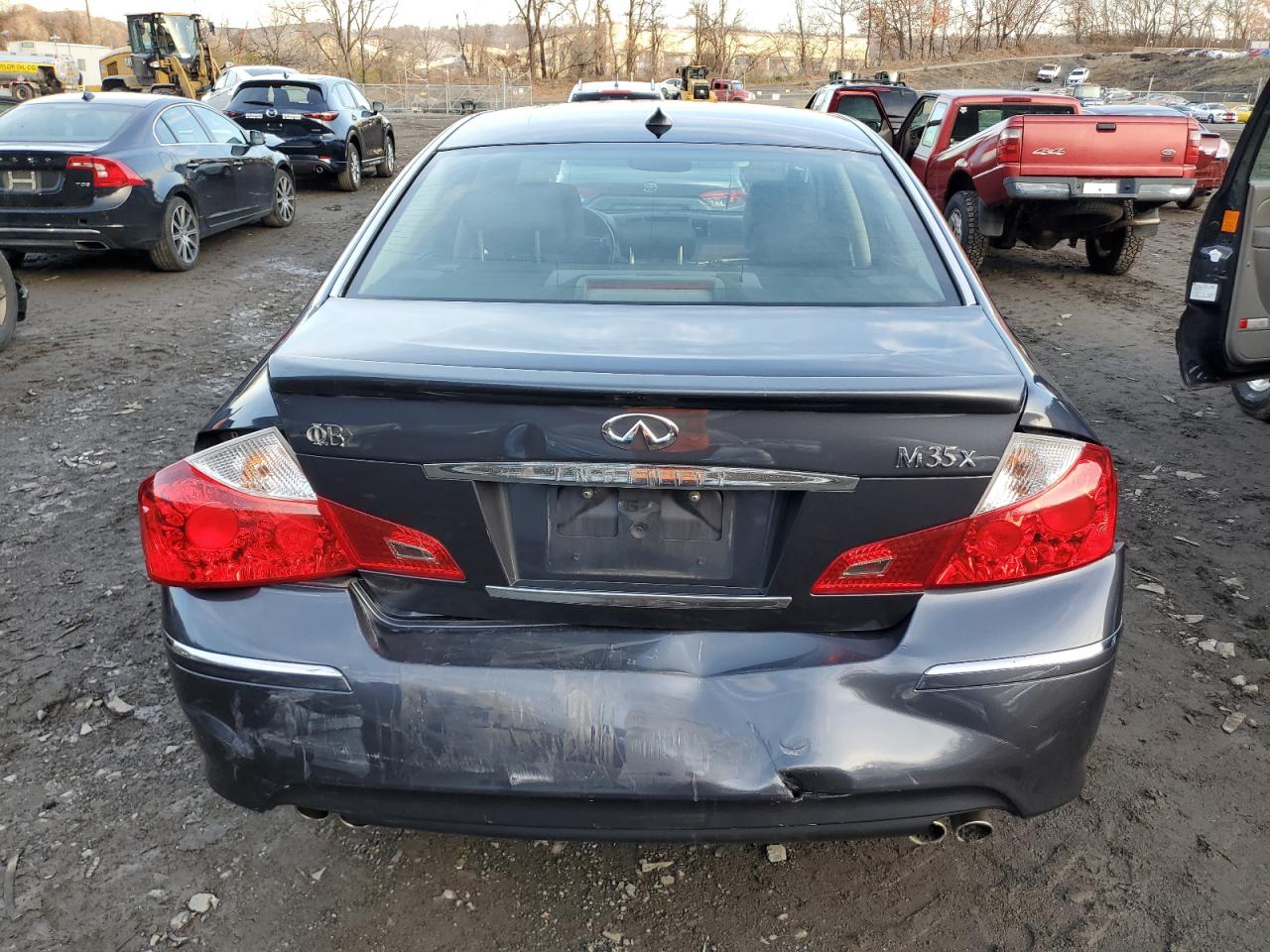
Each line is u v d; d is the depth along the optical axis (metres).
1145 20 101.69
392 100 50.09
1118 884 2.46
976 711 1.96
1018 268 10.81
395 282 2.54
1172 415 5.89
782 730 1.93
